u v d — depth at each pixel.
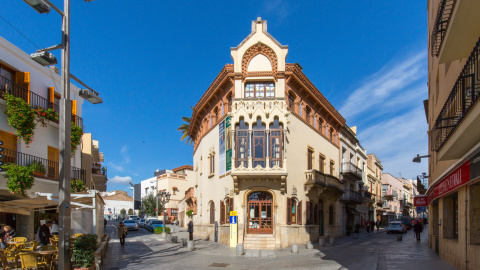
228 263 15.42
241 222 21.88
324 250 20.55
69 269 9.84
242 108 22.25
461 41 8.95
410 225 53.56
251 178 22.06
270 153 21.95
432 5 18.23
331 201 30.12
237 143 22.12
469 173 10.70
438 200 17.91
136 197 79.62
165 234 29.75
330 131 32.69
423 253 18.95
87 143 29.23
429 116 22.59
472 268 11.24
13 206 14.23
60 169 10.04
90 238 11.64
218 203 25.28
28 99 19.28
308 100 27.08
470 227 11.69
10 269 11.77
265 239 21.47
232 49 23.09
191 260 16.33
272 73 22.77
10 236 14.48
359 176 38.78
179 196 63.88
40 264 11.22
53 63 10.55
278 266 14.52
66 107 10.26
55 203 14.52
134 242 25.86
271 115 22.08
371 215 51.91
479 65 8.49
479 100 7.39
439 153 12.12
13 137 18.70
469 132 8.64
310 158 26.91
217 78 25.00
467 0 7.28
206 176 28.97
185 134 51.03
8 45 18.33
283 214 22.00
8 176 17.16
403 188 82.25
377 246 23.44
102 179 37.16
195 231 33.72
